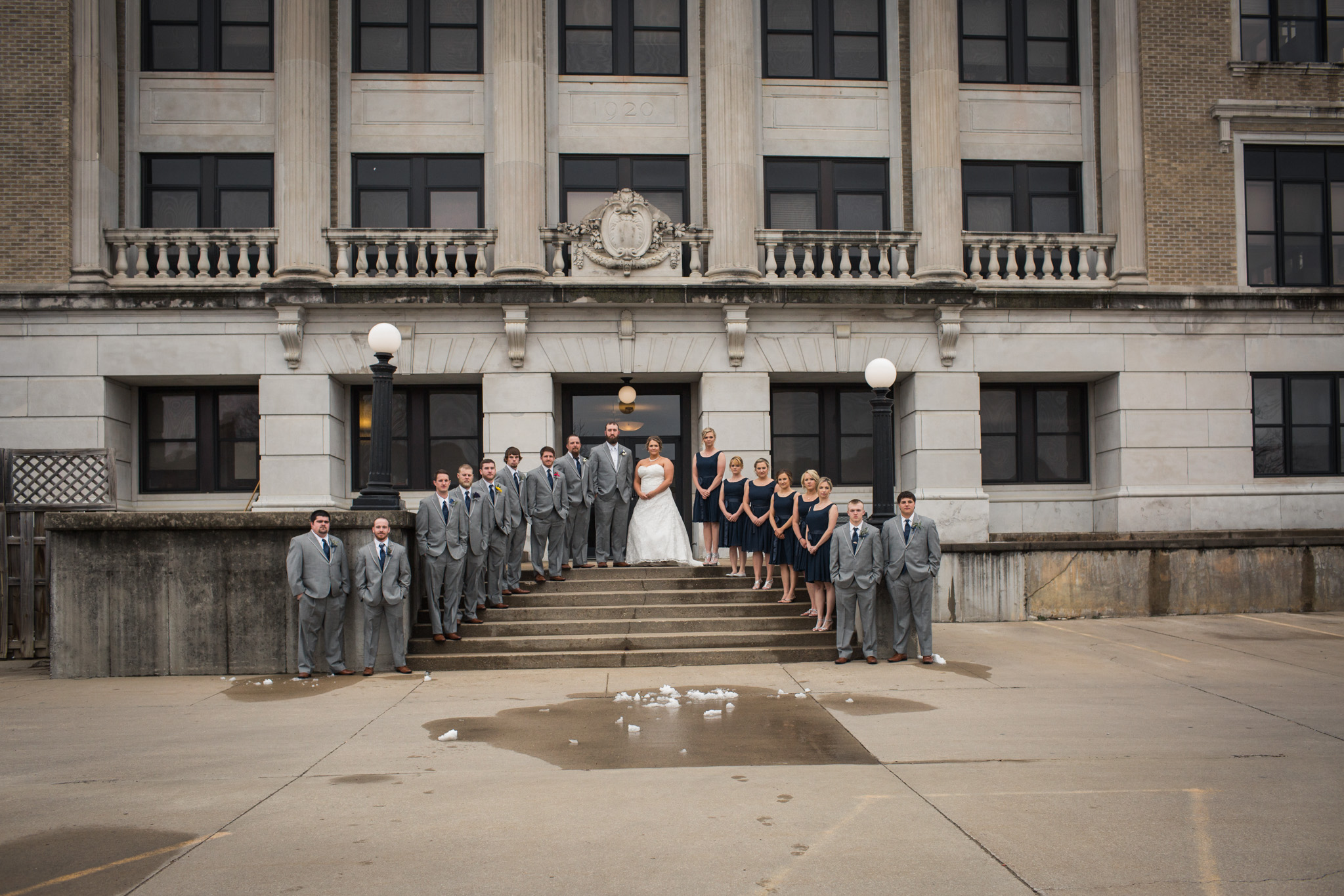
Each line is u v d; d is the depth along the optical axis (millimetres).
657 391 20281
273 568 12805
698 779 7344
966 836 6066
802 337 19250
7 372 18297
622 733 8867
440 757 8047
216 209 19562
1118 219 19891
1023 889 5223
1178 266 19812
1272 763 7812
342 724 9414
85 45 18594
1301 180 20516
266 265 18781
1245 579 17531
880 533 13125
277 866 5609
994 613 16953
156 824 6398
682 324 19094
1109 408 20031
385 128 19750
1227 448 19688
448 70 19984
